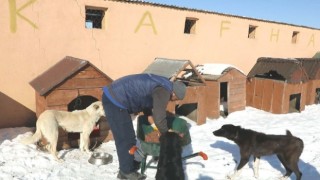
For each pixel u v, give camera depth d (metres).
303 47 12.34
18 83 6.10
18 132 5.74
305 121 7.62
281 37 11.27
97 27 7.39
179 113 7.50
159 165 3.22
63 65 5.61
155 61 7.47
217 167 4.63
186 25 9.20
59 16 6.36
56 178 3.99
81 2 6.59
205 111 7.04
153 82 3.65
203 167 4.61
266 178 4.33
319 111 8.89
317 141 5.87
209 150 5.36
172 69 6.59
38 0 6.08
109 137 5.53
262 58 9.01
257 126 7.05
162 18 7.93
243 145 4.26
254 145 4.20
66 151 4.97
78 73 5.04
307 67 9.62
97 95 5.28
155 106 3.46
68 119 4.75
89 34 6.80
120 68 7.39
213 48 9.27
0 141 5.16
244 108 8.38
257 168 4.35
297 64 8.28
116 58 7.29
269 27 10.77
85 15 6.70
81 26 6.66
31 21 6.06
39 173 4.08
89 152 4.94
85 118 4.91
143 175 4.05
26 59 6.11
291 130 6.74
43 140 4.95
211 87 7.49
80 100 6.09
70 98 5.04
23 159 4.43
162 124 3.45
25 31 6.03
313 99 9.80
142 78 3.73
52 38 6.34
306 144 5.72
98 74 5.23
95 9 6.99
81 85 5.10
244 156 4.26
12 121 6.15
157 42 7.94
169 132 3.37
